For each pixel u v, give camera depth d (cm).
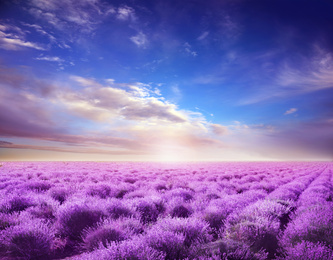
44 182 1221
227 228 517
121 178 1845
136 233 502
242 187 1374
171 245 384
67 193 985
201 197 956
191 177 2002
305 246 371
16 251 422
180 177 2006
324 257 326
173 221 496
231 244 381
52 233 485
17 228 458
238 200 816
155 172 2622
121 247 349
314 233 436
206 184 1448
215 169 3525
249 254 358
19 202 709
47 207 722
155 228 461
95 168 3266
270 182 1612
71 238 529
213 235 538
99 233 452
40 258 426
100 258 326
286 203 825
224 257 344
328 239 407
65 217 551
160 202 809
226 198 840
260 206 666
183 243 414
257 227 469
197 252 369
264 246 438
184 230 458
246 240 443
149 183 1450
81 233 520
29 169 2664
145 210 717
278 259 375
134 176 2030
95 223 544
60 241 508
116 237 436
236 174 2312
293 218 634
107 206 655
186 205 767
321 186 1220
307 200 873
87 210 566
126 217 576
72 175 1922
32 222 506
